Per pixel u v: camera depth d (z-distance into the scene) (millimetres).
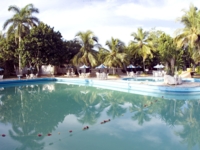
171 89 13109
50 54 26953
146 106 9867
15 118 7781
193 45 21859
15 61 28641
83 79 21844
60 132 6156
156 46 33156
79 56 29109
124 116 8023
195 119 7523
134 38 33156
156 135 5883
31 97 12625
